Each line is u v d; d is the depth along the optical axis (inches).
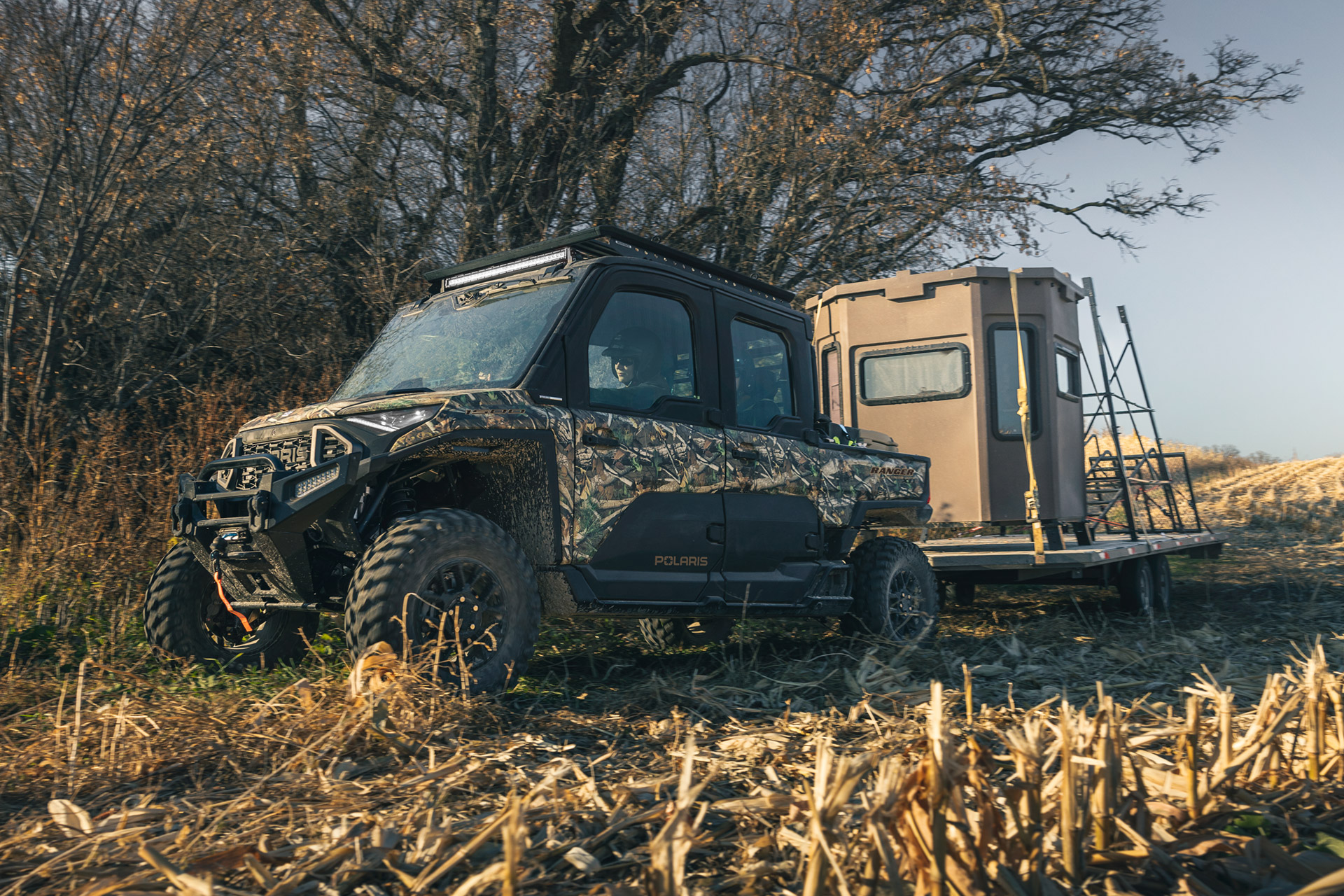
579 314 169.9
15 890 74.4
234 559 151.7
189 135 335.0
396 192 414.9
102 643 184.7
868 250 536.7
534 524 159.8
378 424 147.6
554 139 467.5
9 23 286.8
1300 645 225.1
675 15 517.3
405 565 138.0
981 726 130.3
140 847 68.1
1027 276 315.9
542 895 70.4
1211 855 76.8
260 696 144.0
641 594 170.7
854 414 334.6
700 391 191.6
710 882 74.7
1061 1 585.6
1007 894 63.6
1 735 125.4
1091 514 363.9
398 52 422.9
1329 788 92.4
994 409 313.6
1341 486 796.0
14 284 280.2
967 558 273.0
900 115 548.7
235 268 353.4
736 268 526.0
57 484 251.0
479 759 108.9
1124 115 611.8
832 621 238.1
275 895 68.9
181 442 277.7
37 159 305.9
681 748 120.0
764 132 538.6
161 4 316.5
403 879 70.4
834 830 62.4
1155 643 223.0
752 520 194.2
